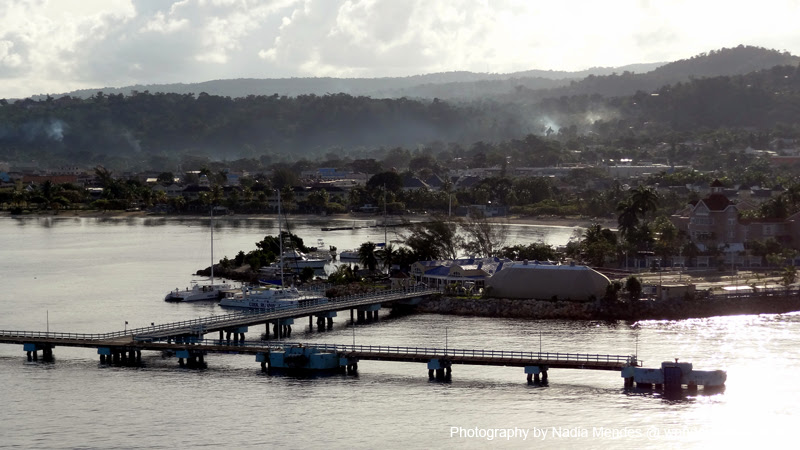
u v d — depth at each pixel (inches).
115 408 7573.8
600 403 7534.5
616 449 6530.5
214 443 6776.6
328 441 6791.3
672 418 7130.9
